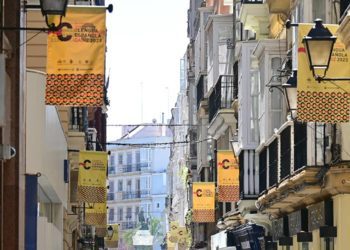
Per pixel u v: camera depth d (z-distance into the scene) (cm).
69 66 2498
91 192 4097
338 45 2594
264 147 4181
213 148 6512
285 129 3588
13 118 2373
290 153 3481
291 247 3881
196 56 7756
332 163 3033
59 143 3638
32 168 2928
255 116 4534
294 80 2927
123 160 16800
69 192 4631
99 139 6638
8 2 2358
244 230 4950
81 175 4094
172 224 9112
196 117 7738
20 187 2403
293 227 3859
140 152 16588
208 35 6275
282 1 3984
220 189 4862
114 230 7650
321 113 2595
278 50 4128
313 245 3434
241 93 4569
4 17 2356
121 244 16450
